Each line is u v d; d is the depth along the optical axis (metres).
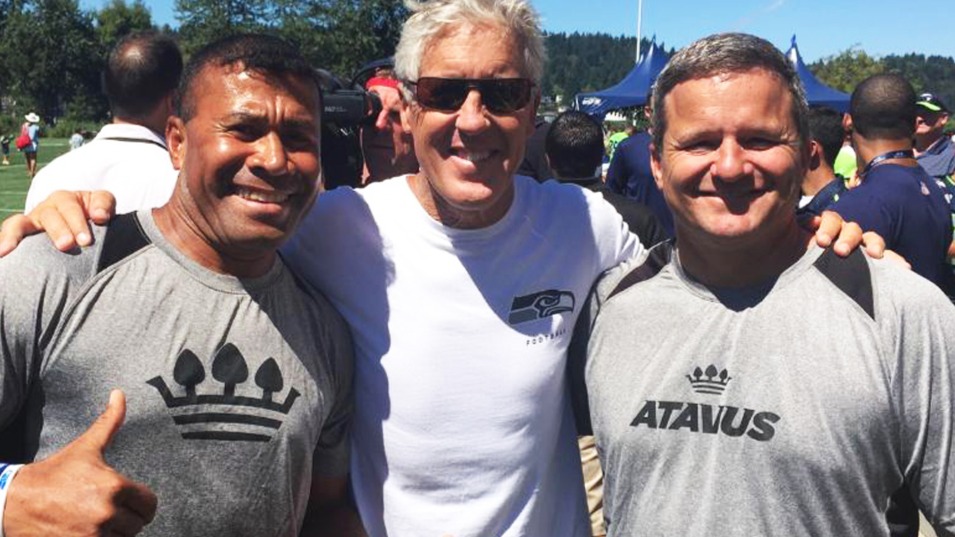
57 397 1.75
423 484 2.18
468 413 2.15
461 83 2.05
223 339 1.82
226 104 1.78
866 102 3.94
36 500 1.51
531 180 2.35
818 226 2.01
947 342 1.75
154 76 3.34
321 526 2.18
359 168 3.62
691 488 1.83
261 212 1.79
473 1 2.06
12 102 68.88
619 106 14.20
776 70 1.82
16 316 1.71
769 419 1.78
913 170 3.90
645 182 6.77
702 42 1.87
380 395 2.17
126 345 1.75
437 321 2.15
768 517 1.77
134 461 1.73
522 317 2.19
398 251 2.18
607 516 2.02
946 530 1.80
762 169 1.80
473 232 2.15
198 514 1.78
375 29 41.06
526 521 2.22
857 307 1.80
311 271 2.24
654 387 1.89
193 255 1.85
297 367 1.91
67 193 1.90
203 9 40.03
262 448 1.83
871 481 1.78
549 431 2.25
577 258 2.28
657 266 2.06
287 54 1.86
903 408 1.77
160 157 3.33
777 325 1.84
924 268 3.89
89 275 1.77
